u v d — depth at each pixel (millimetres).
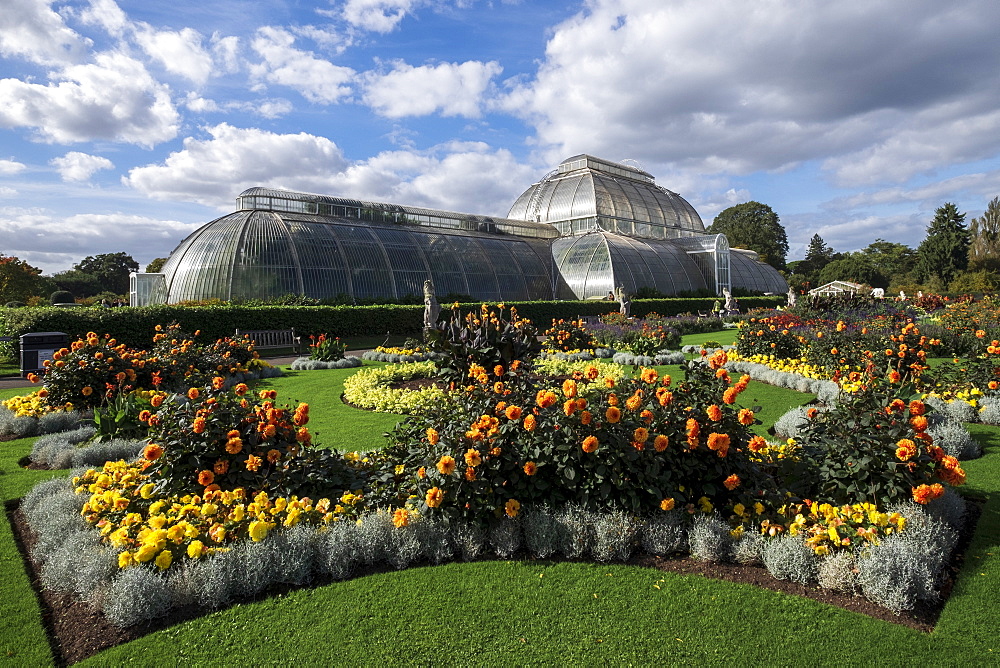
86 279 94938
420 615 5297
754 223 110375
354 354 27328
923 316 30188
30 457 10273
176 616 5406
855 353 15438
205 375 15938
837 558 5617
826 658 4656
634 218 70438
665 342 23500
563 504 6695
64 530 6609
